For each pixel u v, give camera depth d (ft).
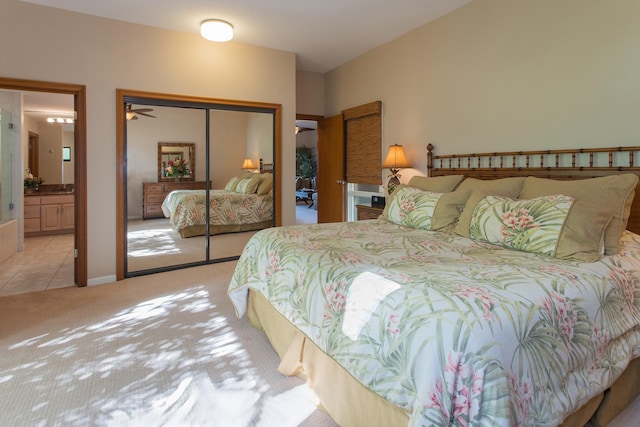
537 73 9.25
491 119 10.41
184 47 12.68
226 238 14.47
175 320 8.68
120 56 11.61
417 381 3.60
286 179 15.12
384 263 5.55
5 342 7.50
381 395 3.98
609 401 4.99
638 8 7.44
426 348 3.61
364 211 13.99
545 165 9.16
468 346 3.44
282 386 6.04
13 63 10.17
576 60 8.46
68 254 15.42
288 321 6.19
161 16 11.41
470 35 10.90
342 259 5.83
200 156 13.57
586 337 4.42
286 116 14.93
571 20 8.52
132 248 12.42
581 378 4.28
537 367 3.74
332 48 14.60
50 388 5.92
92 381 6.14
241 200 14.55
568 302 4.33
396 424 3.99
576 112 8.50
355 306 4.67
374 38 13.64
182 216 13.41
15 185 15.62
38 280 11.84
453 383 3.41
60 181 21.18
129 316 8.90
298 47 14.43
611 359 4.77
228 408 5.48
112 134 11.58
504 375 3.35
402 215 9.46
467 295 4.00
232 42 13.58
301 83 17.60
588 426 5.03
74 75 10.95
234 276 8.61
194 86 12.92
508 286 4.33
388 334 4.06
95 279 11.50
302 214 30.48
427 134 12.55
